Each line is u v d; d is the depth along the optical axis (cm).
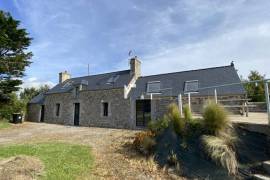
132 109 1677
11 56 2073
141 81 1936
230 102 1348
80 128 1698
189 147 652
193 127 705
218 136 618
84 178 539
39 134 1347
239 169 520
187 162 609
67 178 525
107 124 1814
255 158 539
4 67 1997
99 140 1048
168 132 788
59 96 2309
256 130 596
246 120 711
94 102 1953
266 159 528
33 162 594
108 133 1300
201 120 709
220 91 1414
